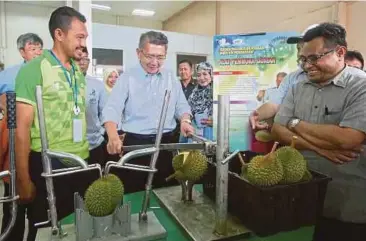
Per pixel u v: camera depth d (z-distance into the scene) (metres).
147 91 1.80
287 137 1.24
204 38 5.04
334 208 1.15
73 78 1.28
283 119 1.32
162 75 1.84
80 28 1.21
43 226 0.88
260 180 0.76
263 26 4.51
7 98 0.71
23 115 1.10
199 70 3.21
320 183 0.83
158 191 1.14
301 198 0.81
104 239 0.77
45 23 5.20
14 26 4.98
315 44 1.13
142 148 0.86
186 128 1.59
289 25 4.06
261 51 2.42
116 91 1.79
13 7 4.93
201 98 3.17
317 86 1.24
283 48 2.38
